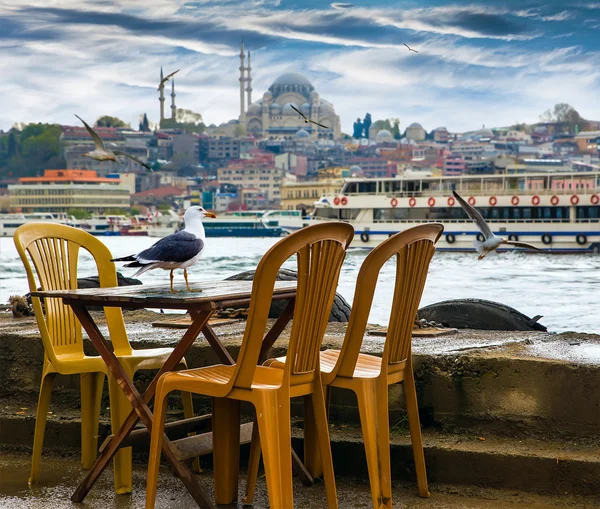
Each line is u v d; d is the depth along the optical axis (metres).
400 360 4.54
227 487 4.59
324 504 4.58
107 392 5.80
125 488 4.79
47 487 4.91
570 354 5.09
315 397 4.29
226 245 77.25
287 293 4.52
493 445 4.79
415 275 4.46
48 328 5.05
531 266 39.97
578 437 4.78
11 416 5.65
